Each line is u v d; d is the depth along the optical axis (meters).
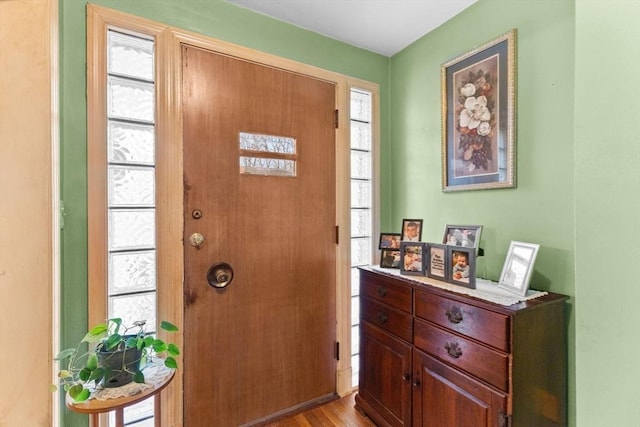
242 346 1.62
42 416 0.64
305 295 1.82
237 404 1.61
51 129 0.67
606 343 0.67
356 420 1.69
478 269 1.58
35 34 0.64
